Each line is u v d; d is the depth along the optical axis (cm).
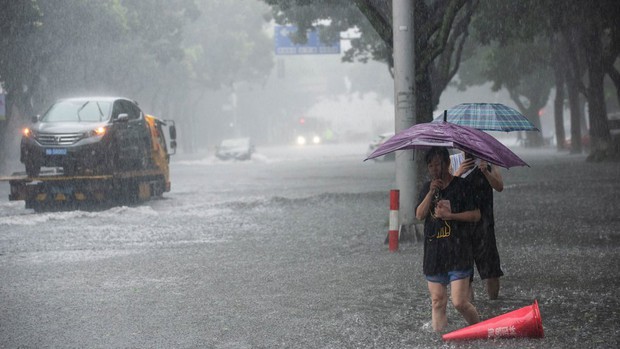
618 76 5903
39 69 6209
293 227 2677
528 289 1487
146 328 1245
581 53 6819
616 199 3195
